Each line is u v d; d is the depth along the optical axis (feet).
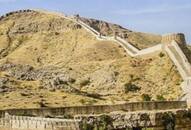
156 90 531.91
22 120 190.08
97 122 183.21
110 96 495.00
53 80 446.60
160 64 589.73
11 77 449.06
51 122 173.47
